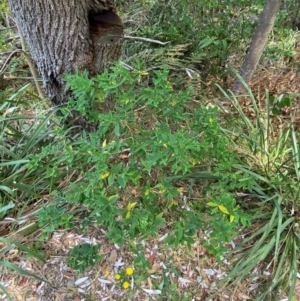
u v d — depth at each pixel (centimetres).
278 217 213
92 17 245
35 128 274
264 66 369
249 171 222
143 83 299
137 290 213
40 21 226
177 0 360
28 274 200
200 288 215
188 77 328
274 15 285
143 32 354
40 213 193
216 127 192
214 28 324
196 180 236
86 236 229
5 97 328
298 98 330
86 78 195
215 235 178
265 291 208
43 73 255
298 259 226
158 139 178
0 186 220
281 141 261
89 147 184
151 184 222
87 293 212
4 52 362
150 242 226
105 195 192
